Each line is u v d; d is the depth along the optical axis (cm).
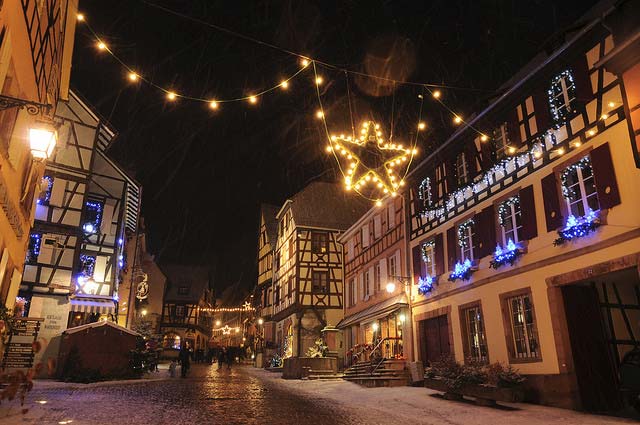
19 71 859
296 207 3278
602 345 1123
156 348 2630
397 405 1177
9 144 883
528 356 1233
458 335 1534
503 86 1521
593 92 1092
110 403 1072
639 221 956
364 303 2389
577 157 1120
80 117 2200
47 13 995
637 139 895
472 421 930
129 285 3127
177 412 959
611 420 912
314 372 2122
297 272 3072
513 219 1347
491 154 1452
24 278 1945
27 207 1174
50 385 1513
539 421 914
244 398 1270
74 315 2216
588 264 1069
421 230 1847
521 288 1267
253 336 5006
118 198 2461
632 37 884
